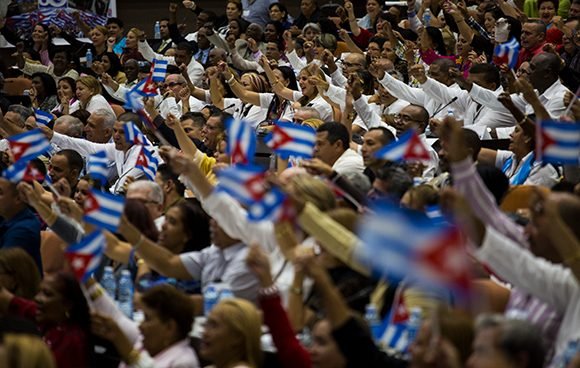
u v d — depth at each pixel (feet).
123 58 128.16
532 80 80.94
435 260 27.89
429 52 110.11
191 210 53.57
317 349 38.29
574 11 109.40
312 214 43.21
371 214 50.26
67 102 107.45
